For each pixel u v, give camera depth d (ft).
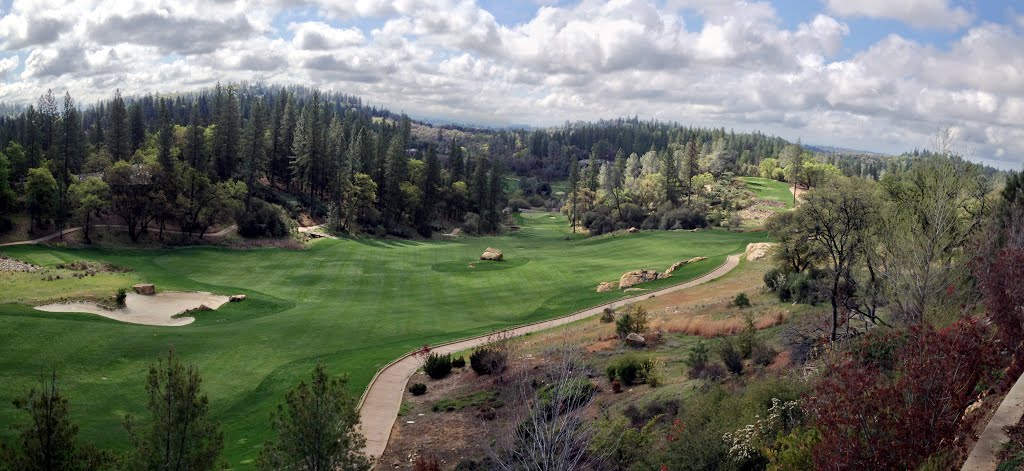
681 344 139.95
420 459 77.15
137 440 56.65
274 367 137.28
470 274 283.79
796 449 49.67
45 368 121.29
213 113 467.93
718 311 174.91
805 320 126.21
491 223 520.01
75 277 221.66
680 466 57.98
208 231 333.21
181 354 141.90
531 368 121.60
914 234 89.35
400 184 449.06
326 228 390.42
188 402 57.16
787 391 70.38
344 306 215.92
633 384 110.22
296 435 59.98
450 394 118.11
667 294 223.71
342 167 417.08
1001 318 54.54
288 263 294.46
